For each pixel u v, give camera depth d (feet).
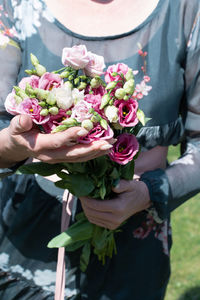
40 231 4.88
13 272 5.04
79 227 4.45
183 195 4.69
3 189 5.11
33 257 4.96
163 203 4.50
